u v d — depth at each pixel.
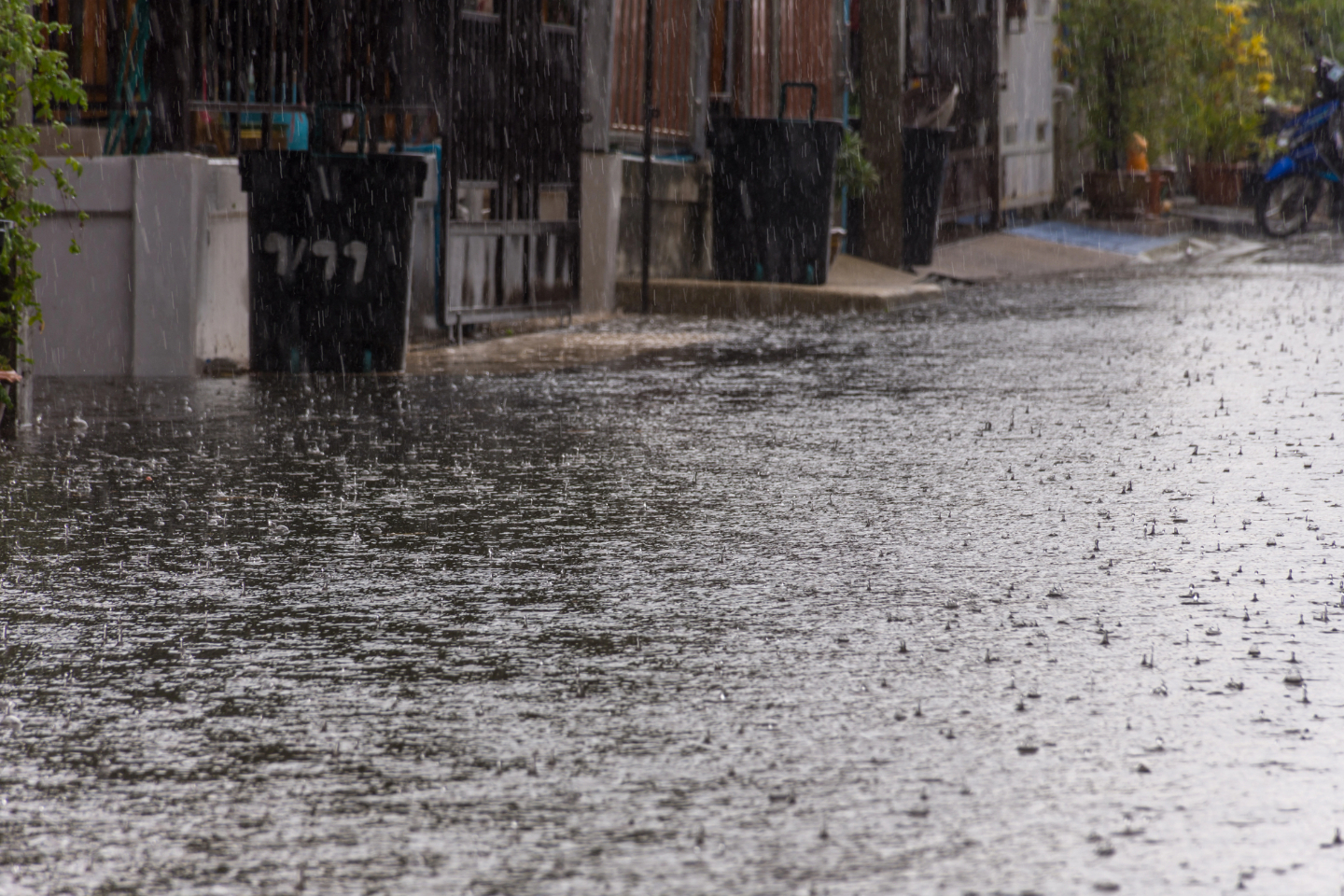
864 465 14.53
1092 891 5.77
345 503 12.78
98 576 10.41
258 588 10.12
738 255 32.94
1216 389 19.31
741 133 32.47
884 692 8.03
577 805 6.58
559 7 28.09
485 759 7.11
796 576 10.42
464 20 24.67
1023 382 20.30
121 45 21.34
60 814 6.52
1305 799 6.62
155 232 20.48
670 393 19.41
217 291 21.94
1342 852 6.10
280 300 21.17
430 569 10.62
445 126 24.06
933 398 18.95
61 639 8.98
